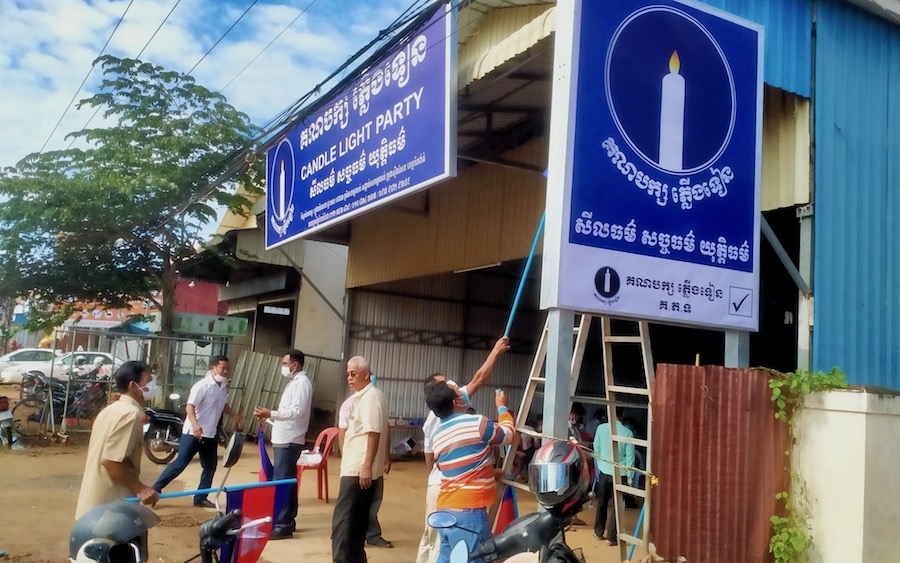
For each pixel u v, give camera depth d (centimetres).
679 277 471
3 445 1133
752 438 449
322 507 800
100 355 1433
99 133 1455
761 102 518
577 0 452
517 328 1455
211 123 1480
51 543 616
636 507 916
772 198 634
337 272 1725
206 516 731
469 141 971
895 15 666
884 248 644
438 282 1388
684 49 490
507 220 934
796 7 622
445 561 412
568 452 300
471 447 416
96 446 415
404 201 1115
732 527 439
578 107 446
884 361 629
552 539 301
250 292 1897
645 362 492
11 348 3250
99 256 1534
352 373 558
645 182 465
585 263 439
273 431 679
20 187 1398
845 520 419
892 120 670
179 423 1161
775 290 891
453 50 620
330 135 855
